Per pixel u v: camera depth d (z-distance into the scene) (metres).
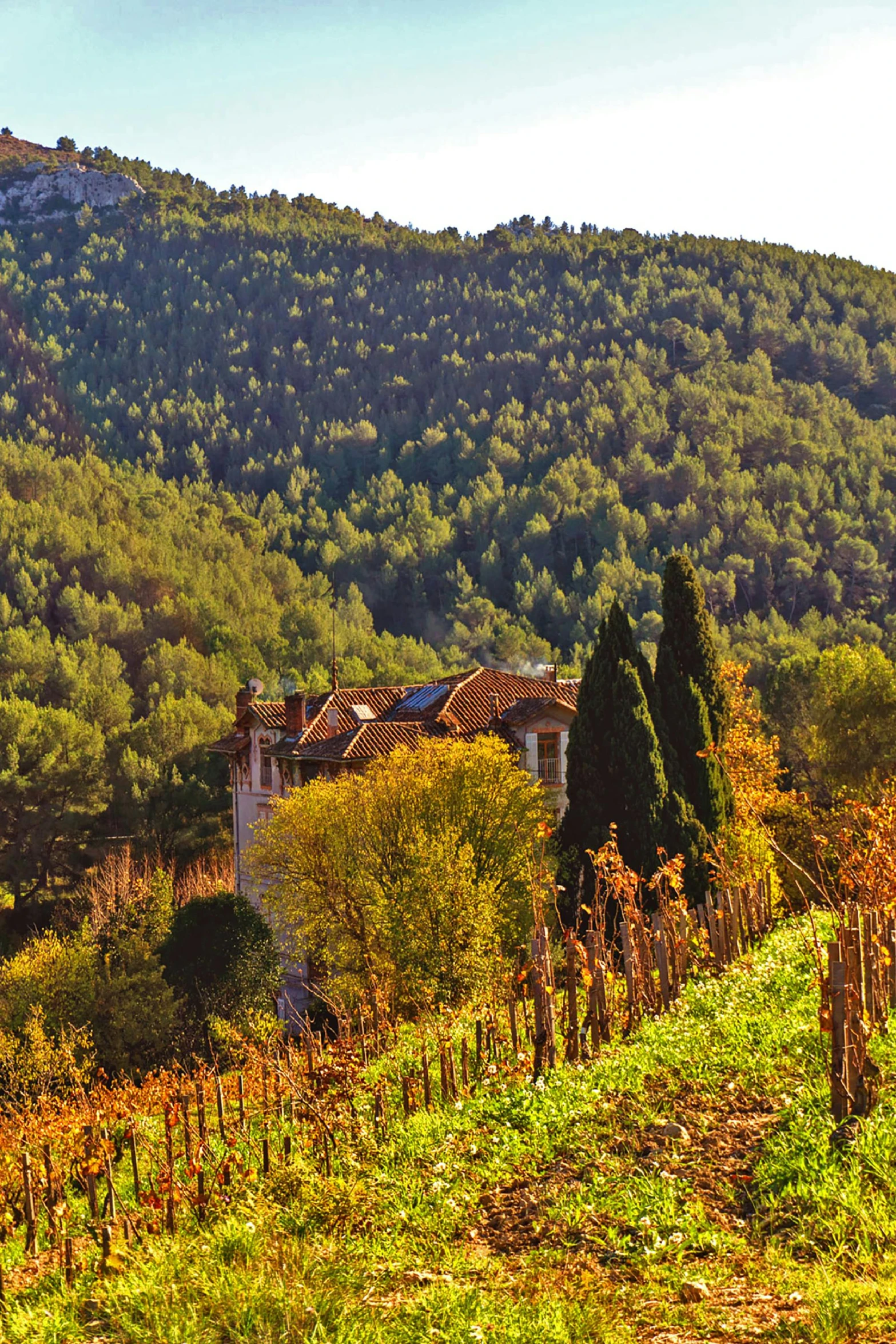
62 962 58.56
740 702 75.81
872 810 22.83
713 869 55.84
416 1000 39.12
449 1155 16.62
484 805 53.00
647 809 56.34
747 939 34.59
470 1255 13.37
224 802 128.12
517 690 79.94
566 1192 14.86
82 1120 21.14
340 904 52.84
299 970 70.44
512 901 49.16
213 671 167.25
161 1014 57.03
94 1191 15.89
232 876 112.69
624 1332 10.89
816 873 56.25
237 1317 11.11
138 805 122.69
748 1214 13.80
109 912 90.94
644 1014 24.92
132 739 132.62
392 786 54.25
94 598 196.12
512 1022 22.45
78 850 124.81
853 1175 13.65
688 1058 19.70
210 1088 24.33
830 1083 16.16
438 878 44.75
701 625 63.84
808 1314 10.73
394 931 44.62
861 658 87.75
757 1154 15.18
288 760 77.75
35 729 124.50
